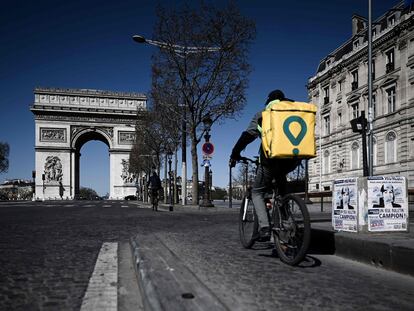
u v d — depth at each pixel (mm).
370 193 5039
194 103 24281
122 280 3740
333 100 45750
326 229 5570
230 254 5039
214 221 11328
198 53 23750
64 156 79375
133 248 4711
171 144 36250
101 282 3625
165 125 30172
